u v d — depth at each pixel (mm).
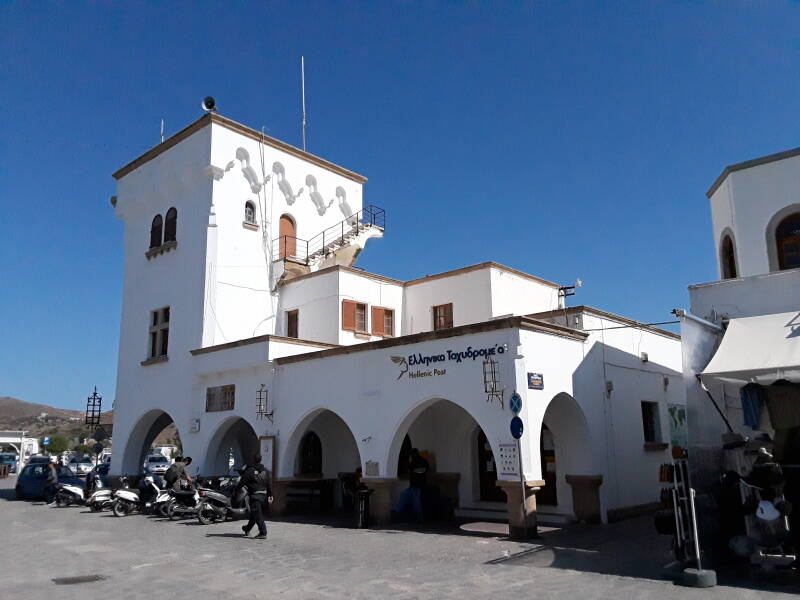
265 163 24812
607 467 15445
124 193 27250
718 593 7891
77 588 9086
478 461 17562
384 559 11031
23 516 19547
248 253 23750
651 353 18328
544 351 14094
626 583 8594
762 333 11797
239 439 25844
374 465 15547
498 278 21625
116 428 25438
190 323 22688
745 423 11805
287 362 18328
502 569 9922
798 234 15828
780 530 8680
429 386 14703
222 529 15320
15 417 149750
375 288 22766
